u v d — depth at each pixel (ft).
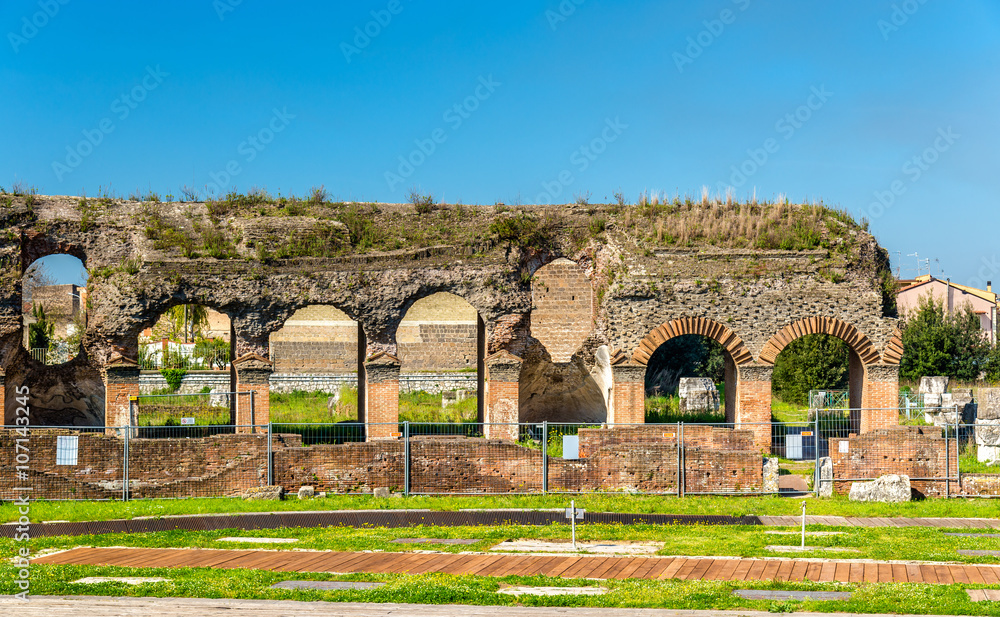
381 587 50.11
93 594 49.19
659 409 149.59
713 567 55.72
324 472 85.35
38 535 69.00
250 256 113.39
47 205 114.83
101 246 114.42
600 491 84.94
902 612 45.39
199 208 121.19
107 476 84.28
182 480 84.64
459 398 168.76
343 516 75.77
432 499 82.38
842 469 85.56
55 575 53.06
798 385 183.73
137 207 118.42
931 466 85.51
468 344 189.78
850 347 117.19
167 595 49.06
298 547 63.05
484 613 45.80
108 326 109.40
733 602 47.09
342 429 117.08
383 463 85.61
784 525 70.64
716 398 147.43
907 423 114.32
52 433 87.81
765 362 114.01
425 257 117.08
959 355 192.13
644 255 117.08
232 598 48.60
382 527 71.05
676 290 114.52
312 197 125.18
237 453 85.20
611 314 115.34
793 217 122.52
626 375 114.11
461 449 85.40
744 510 76.13
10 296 110.11
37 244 113.50
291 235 117.08
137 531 70.64
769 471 84.33
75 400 115.85
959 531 68.13
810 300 114.52
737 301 114.52
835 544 62.54
